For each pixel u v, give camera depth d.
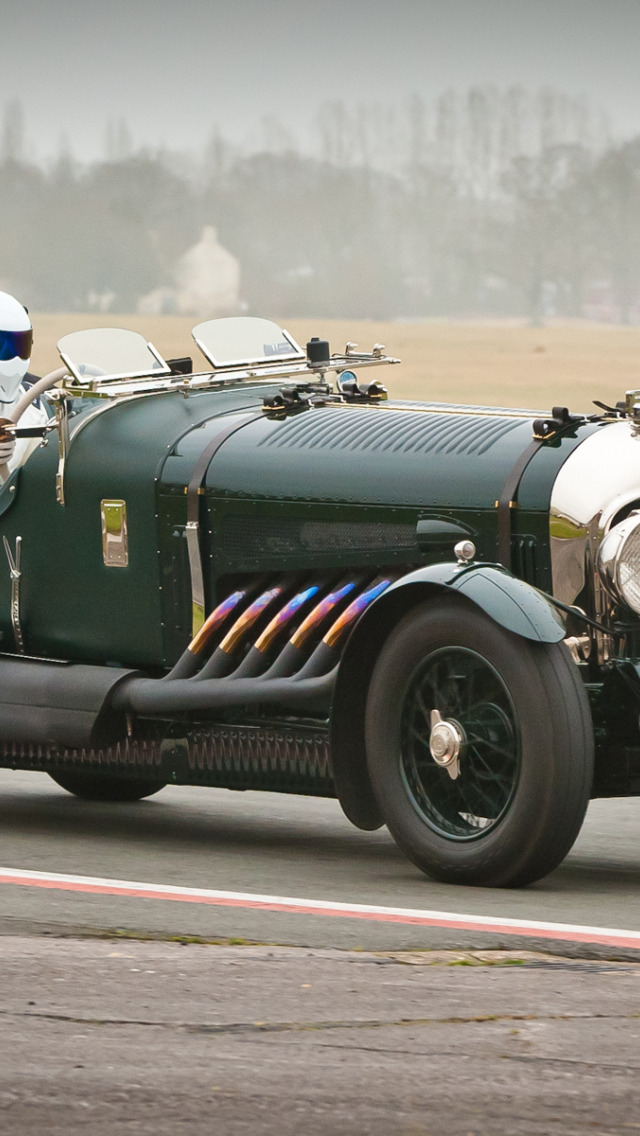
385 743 15.58
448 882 15.32
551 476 15.84
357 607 16.53
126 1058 9.78
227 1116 8.97
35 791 22.09
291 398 18.42
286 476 17.30
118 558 18.36
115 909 13.70
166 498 17.95
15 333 20.03
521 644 14.62
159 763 17.69
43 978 11.38
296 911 13.69
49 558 18.92
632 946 12.46
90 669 18.11
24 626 19.19
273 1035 10.17
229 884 15.26
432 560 16.45
